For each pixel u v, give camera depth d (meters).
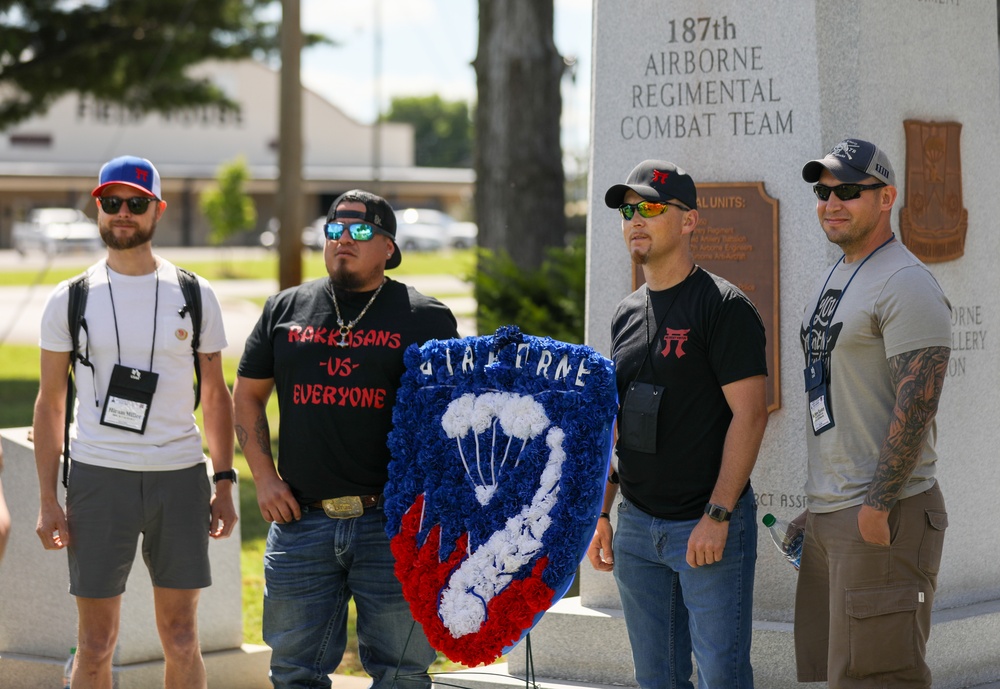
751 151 5.10
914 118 5.14
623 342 4.02
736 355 3.79
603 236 5.33
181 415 4.38
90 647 4.36
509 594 3.81
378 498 4.12
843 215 3.89
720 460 3.88
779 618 5.05
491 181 12.63
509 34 12.49
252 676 5.39
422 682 4.23
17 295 27.14
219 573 5.41
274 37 17.66
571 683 5.08
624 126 5.29
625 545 4.09
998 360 5.39
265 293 27.62
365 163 67.94
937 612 5.08
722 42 5.13
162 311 4.34
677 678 4.14
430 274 34.25
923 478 3.88
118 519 4.30
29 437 5.34
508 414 3.88
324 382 4.08
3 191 54.75
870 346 3.80
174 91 17.56
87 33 16.14
